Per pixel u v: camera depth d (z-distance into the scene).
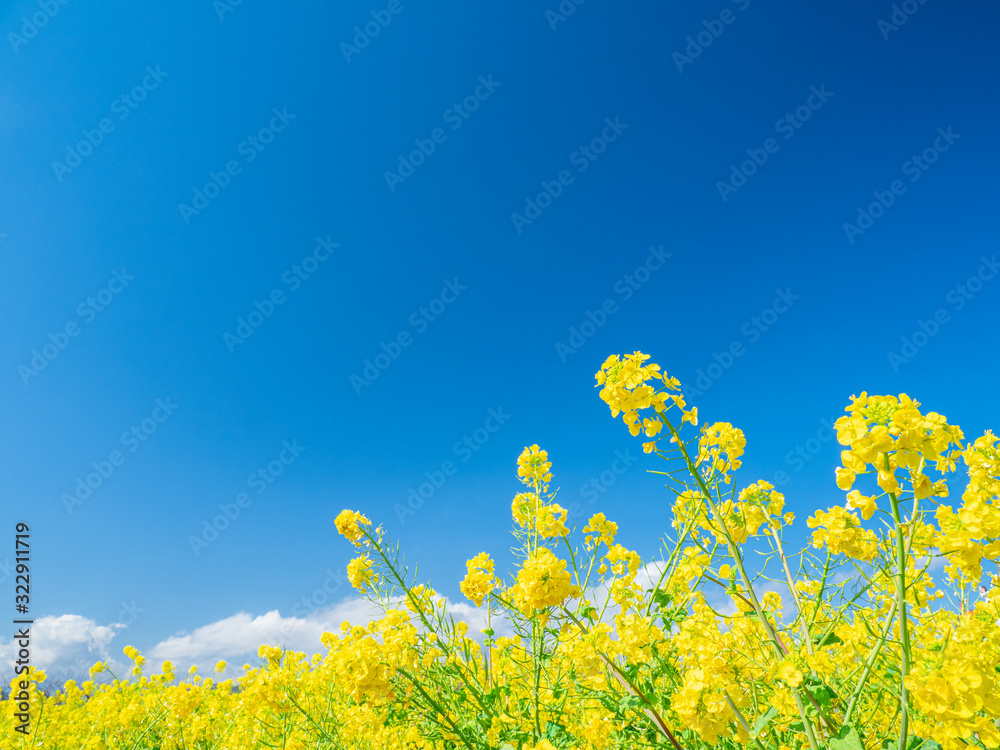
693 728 1.96
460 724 3.12
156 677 7.14
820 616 2.69
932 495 1.59
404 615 3.19
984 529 1.55
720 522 2.25
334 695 4.64
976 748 1.48
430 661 3.22
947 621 2.32
